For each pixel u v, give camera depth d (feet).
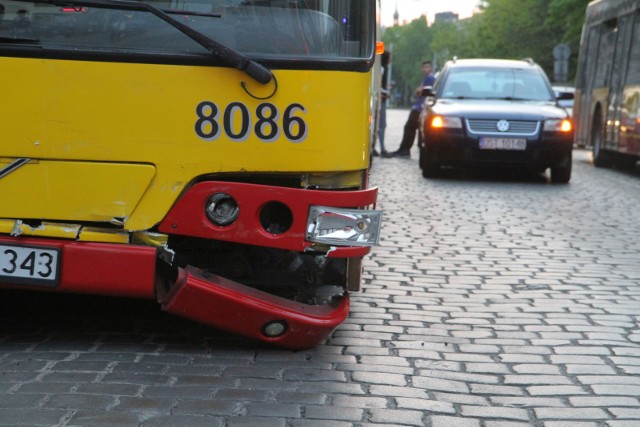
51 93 16.38
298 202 16.67
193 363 17.24
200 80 16.40
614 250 31.14
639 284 25.70
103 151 16.49
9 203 16.62
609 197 47.16
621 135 61.36
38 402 14.87
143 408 14.76
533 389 16.35
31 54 16.29
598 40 70.49
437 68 397.60
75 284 16.56
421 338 19.56
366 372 17.07
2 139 16.46
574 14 185.47
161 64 16.37
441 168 61.93
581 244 32.19
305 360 17.67
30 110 16.40
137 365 16.98
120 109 16.43
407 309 22.09
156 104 16.44
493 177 56.65
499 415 14.98
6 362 16.88
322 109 16.56
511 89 57.62
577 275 26.76
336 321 18.02
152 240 16.72
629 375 17.30
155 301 21.59
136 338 18.70
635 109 57.98
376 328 20.24
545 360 18.16
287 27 16.58
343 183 17.06
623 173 62.75
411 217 38.01
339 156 16.69
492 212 40.22
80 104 16.40
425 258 28.89
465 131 53.36
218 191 16.58
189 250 18.40
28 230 16.60
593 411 15.26
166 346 18.24
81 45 16.37
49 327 19.29
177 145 16.51
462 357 18.25
